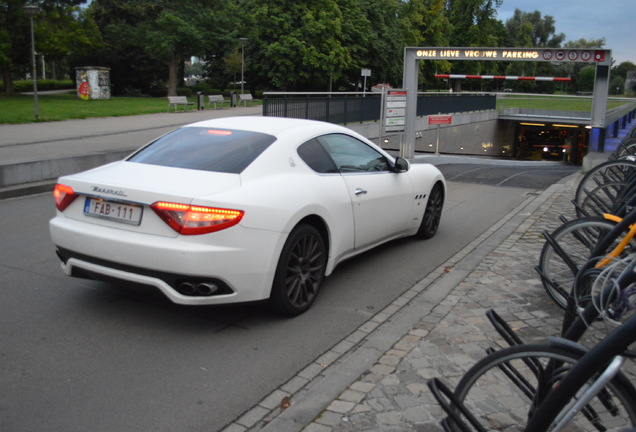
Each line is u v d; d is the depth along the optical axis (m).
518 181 13.68
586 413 2.40
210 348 4.09
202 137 5.00
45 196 9.67
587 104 43.50
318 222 4.96
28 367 3.73
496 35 79.75
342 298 5.21
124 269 4.13
